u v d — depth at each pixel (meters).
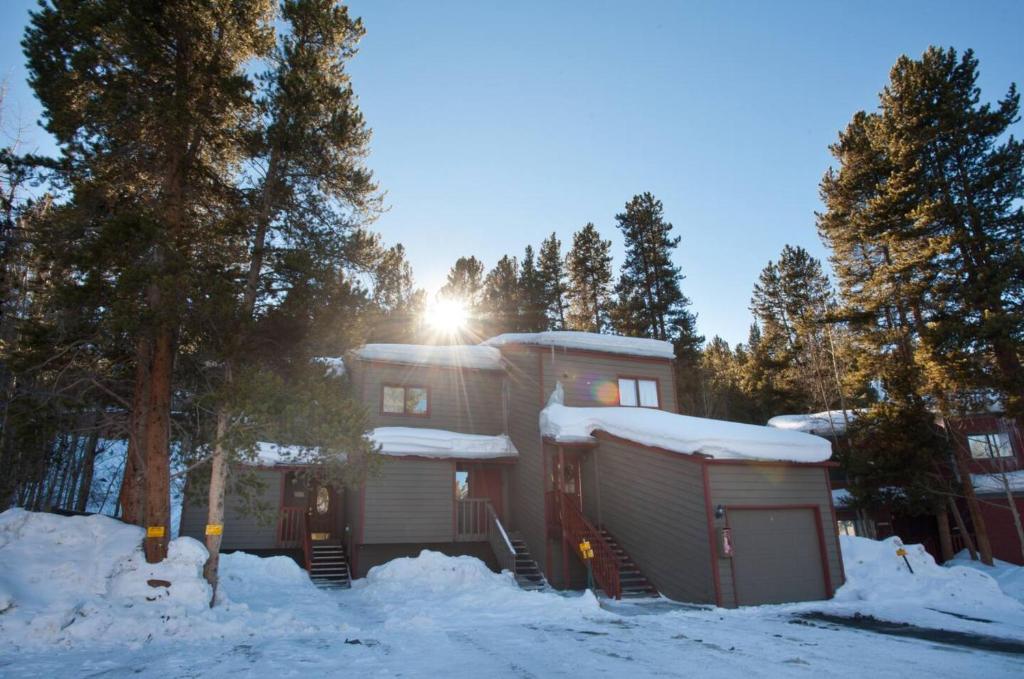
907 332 24.55
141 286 10.53
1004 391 20.81
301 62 13.94
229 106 12.95
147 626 9.45
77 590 9.92
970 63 24.48
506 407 21.92
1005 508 24.62
